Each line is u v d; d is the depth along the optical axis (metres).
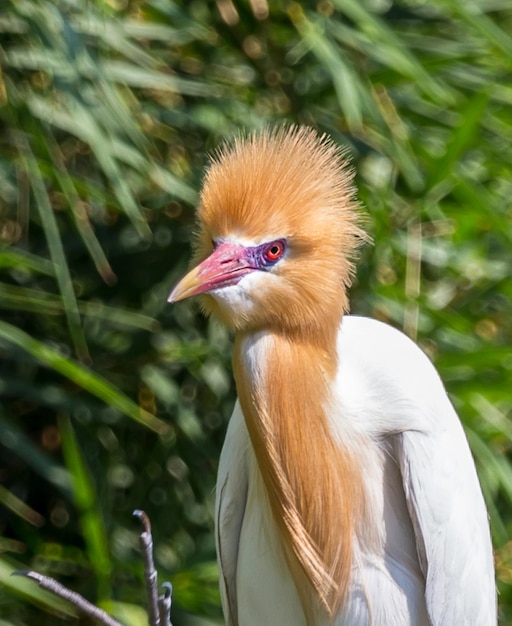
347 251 5.22
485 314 8.80
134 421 8.60
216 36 8.70
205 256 5.30
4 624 7.99
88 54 7.66
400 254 8.28
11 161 8.12
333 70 7.88
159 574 8.03
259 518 5.52
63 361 7.19
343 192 5.25
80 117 7.60
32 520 8.64
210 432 8.80
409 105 8.76
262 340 5.21
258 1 8.38
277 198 5.06
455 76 8.70
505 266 8.65
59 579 8.59
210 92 8.40
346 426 5.32
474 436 7.98
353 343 5.57
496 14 9.29
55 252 7.45
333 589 5.34
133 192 8.48
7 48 8.08
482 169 8.62
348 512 5.32
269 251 5.08
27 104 7.83
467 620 5.26
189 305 8.69
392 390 5.35
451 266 8.53
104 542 7.38
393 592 5.30
